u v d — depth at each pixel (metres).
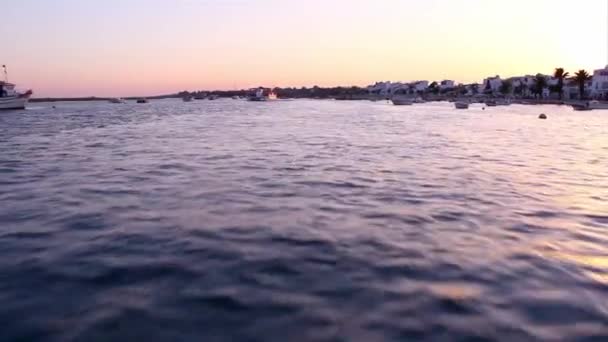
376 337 4.67
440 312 5.22
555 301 5.53
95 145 24.34
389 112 75.69
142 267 6.54
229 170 15.52
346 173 15.02
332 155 19.88
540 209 10.29
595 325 4.95
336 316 5.12
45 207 10.07
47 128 38.16
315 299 5.55
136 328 4.84
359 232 8.37
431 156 19.83
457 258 7.04
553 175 15.07
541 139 29.30
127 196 11.24
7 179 13.71
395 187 12.70
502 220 9.30
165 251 7.22
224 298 5.56
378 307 5.34
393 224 8.94
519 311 5.26
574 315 5.17
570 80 130.75
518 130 37.38
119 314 5.13
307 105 124.81
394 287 5.92
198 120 51.53
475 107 103.00
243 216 9.42
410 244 7.70
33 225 8.62
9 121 49.19
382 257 7.05
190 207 10.15
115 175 14.42
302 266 6.64
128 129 36.91
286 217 9.38
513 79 169.12
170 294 5.67
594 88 124.50
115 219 9.09
